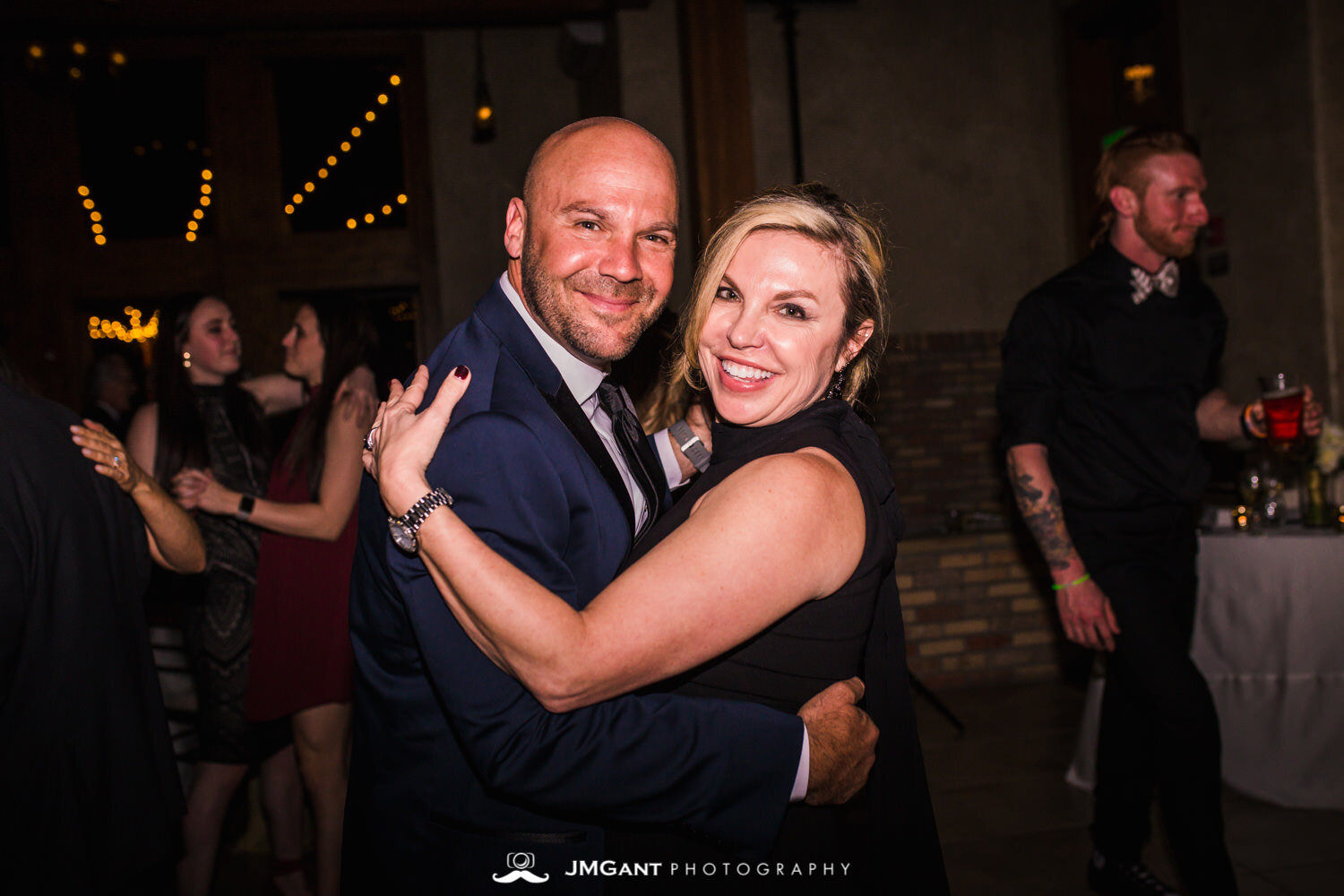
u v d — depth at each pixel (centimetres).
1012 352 233
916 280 561
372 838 114
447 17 523
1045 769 345
